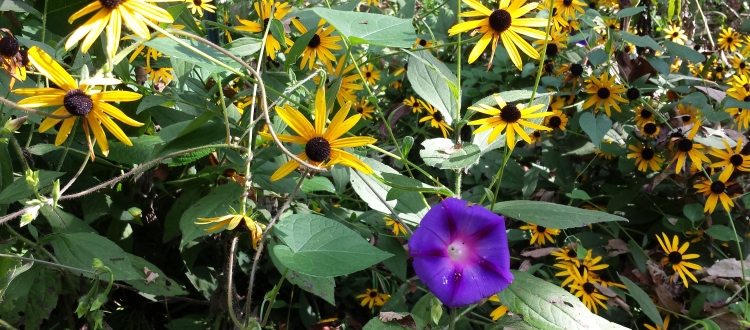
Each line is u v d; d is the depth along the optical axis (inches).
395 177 14.5
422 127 29.1
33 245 14.5
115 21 10.7
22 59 13.9
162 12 11.1
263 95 12.5
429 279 12.1
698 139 22.2
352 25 12.7
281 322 20.6
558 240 23.9
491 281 12.3
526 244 24.3
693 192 23.7
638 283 21.5
